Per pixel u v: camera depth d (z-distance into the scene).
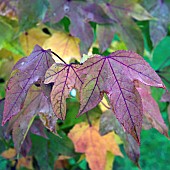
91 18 0.51
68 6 0.50
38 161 0.58
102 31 0.53
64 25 0.53
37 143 0.57
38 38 0.54
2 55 0.55
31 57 0.37
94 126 0.58
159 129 0.46
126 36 0.54
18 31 0.50
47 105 0.39
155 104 0.46
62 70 0.35
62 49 0.53
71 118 0.55
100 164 0.60
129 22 0.54
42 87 0.36
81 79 0.34
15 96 0.36
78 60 0.53
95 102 0.34
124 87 0.33
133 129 0.33
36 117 0.50
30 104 0.42
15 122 0.43
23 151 0.52
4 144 0.53
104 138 0.59
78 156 0.62
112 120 0.52
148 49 0.63
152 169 1.61
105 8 0.53
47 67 0.36
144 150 1.64
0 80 0.55
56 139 0.57
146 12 0.54
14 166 0.62
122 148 1.06
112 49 0.61
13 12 0.50
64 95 0.34
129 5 0.54
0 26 0.53
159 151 1.63
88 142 0.59
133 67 0.34
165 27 0.58
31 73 0.36
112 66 0.34
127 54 0.34
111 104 0.33
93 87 0.34
